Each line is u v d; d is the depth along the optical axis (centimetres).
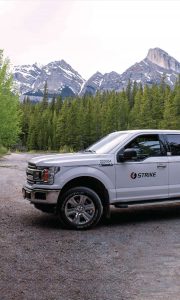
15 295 454
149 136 893
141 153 873
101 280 507
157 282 502
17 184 1542
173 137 918
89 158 827
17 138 4650
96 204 811
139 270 547
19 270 541
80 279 510
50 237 732
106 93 17738
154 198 875
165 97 9812
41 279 507
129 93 16625
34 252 629
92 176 816
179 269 552
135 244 684
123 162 846
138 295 460
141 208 1071
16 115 4506
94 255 617
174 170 896
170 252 634
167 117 8294
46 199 794
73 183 829
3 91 4372
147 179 866
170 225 841
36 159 854
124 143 865
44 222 867
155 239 719
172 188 891
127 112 11919
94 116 10931
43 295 455
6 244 675
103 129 10750
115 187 838
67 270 544
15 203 1112
